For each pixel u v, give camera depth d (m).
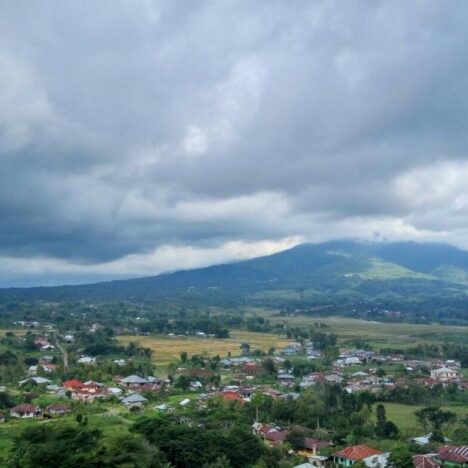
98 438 105.31
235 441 112.75
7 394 167.25
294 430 130.75
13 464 98.69
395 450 113.06
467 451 115.62
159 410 152.25
